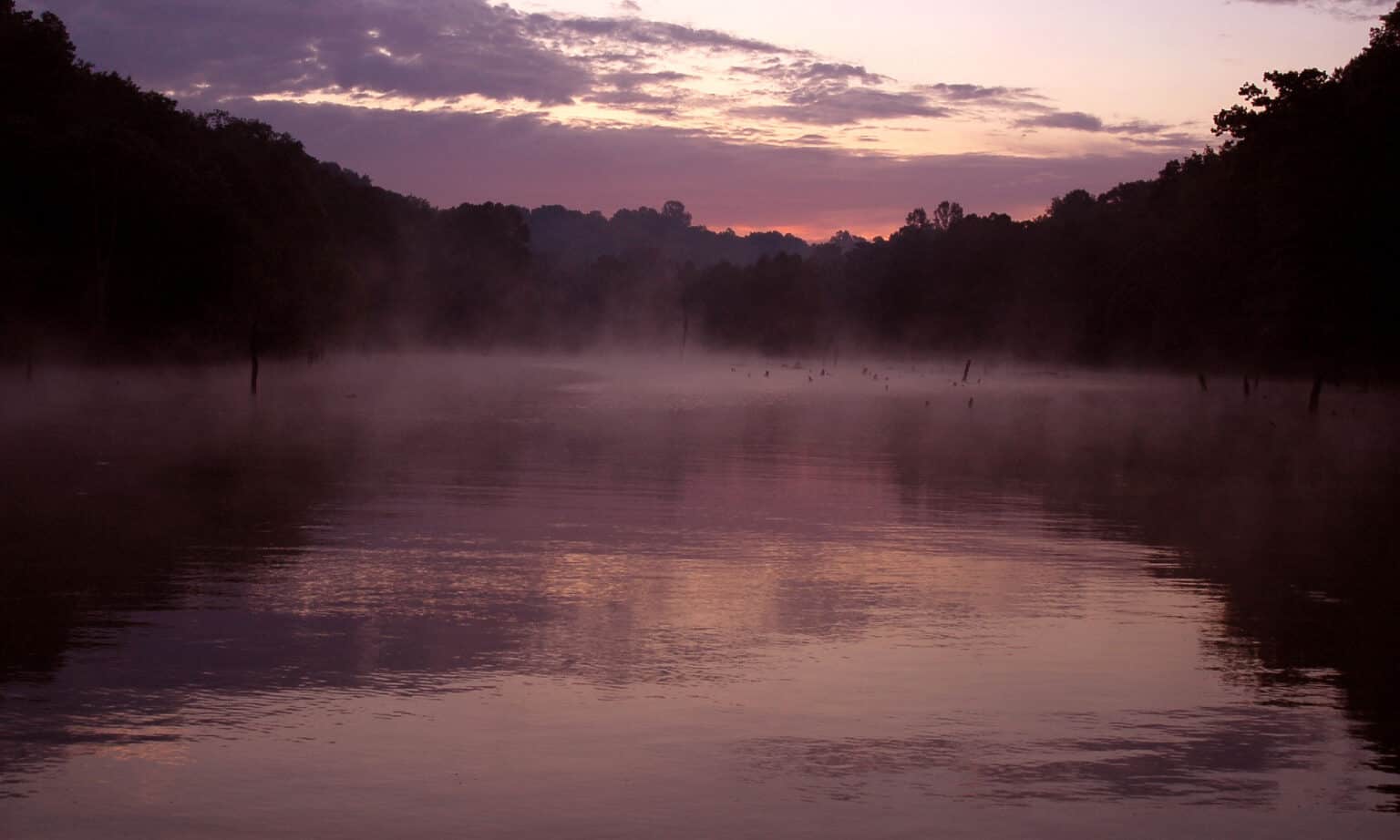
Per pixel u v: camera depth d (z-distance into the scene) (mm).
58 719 9648
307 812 7906
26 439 35750
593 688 10695
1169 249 91250
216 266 76312
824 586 15344
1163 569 16984
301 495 23547
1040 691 10758
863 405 67312
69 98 80375
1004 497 25641
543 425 45469
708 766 8820
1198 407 71312
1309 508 24312
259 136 113688
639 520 20922
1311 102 56719
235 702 10148
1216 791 8508
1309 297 56781
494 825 7742
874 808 8102
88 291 72625
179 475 26719
